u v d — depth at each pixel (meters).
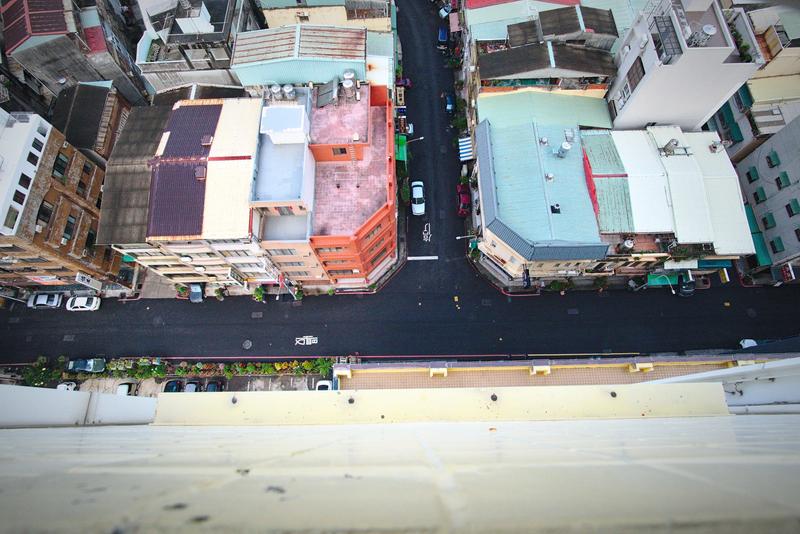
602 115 47.38
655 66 39.88
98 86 50.81
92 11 51.03
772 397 27.45
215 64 47.38
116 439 14.51
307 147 40.84
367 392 26.23
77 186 45.56
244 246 40.03
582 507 4.27
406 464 7.66
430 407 26.12
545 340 50.06
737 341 49.50
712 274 51.59
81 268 47.31
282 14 51.03
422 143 59.03
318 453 9.76
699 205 42.78
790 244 46.44
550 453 9.30
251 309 52.09
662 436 13.52
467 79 55.97
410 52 64.31
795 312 50.19
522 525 3.75
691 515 3.82
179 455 9.58
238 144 39.69
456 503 4.61
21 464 8.12
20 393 18.48
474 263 53.31
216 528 3.70
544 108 46.34
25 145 39.47
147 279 53.47
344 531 3.64
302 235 41.09
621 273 50.19
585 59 45.09
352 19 51.78
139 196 39.06
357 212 42.28
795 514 3.79
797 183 45.38
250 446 11.92
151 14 47.97
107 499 4.73
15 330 51.44
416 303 51.97
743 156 52.25
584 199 42.66
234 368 48.91
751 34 40.41
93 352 50.72
